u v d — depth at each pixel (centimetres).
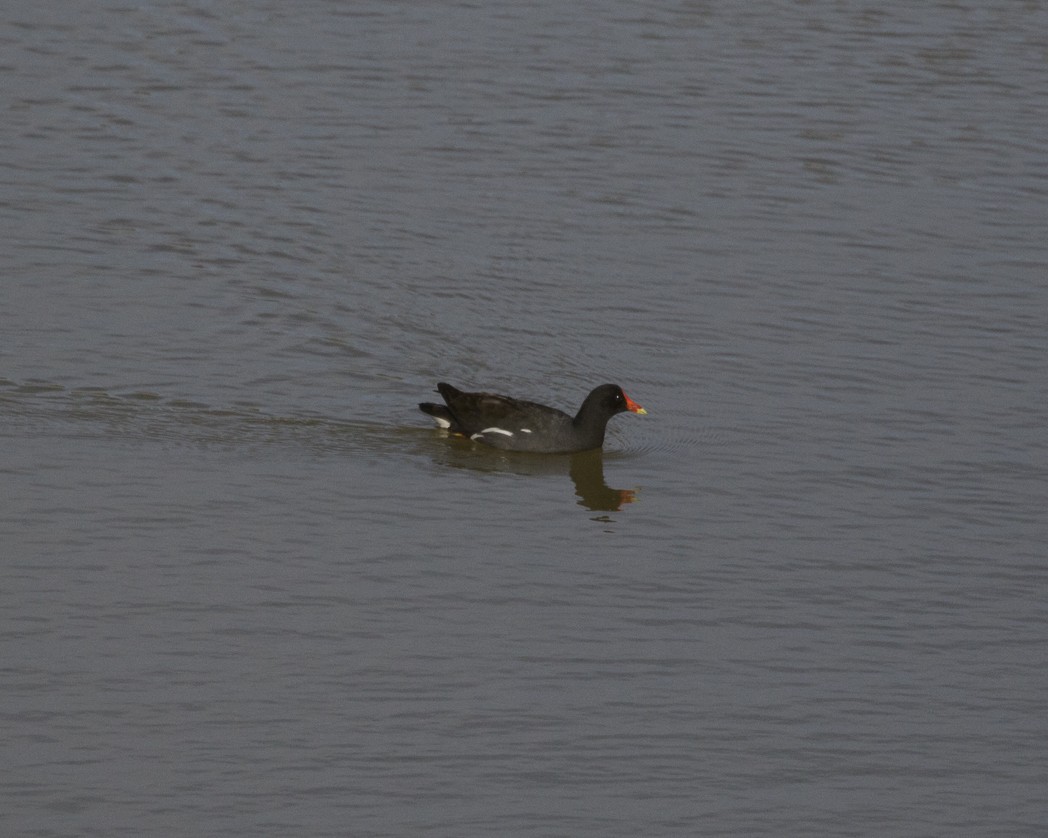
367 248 3103
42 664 1781
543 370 2692
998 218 3306
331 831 1539
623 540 2150
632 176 3472
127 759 1631
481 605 1961
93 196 3262
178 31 4197
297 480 2272
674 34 4316
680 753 1686
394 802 1588
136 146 3509
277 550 2066
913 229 3250
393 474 2316
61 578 1961
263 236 3125
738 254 3130
